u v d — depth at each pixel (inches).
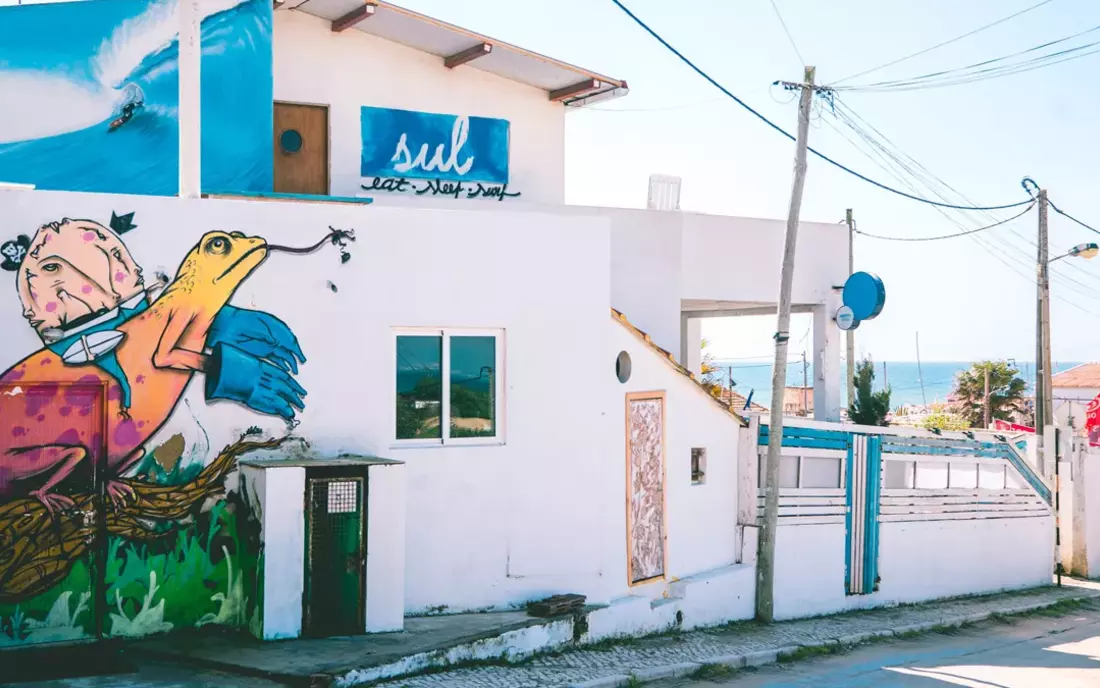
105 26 543.8
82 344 395.2
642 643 517.7
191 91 424.8
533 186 727.1
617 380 527.8
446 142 690.2
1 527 382.3
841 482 687.7
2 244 384.2
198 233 416.5
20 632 385.4
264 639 396.8
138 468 404.2
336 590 411.5
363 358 448.1
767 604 619.8
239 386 422.9
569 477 500.4
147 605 404.2
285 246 433.4
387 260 455.2
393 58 672.4
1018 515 826.2
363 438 447.2
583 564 504.1
